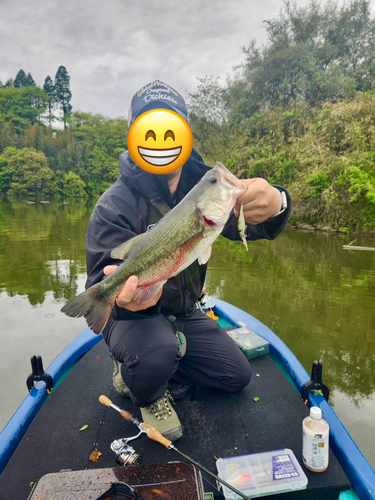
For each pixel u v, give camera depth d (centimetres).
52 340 416
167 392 205
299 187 1409
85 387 222
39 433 182
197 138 2425
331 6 2297
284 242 1121
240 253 946
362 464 155
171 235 160
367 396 325
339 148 1496
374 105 1460
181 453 148
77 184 4072
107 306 163
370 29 2242
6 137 4553
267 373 237
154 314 169
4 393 317
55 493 123
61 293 581
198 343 211
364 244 1091
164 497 122
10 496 146
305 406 203
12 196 3881
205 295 348
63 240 1100
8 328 448
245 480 146
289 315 509
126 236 185
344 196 1282
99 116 5438
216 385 217
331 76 2089
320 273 733
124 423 190
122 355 179
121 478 130
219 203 157
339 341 430
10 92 5662
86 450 171
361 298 579
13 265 773
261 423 189
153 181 199
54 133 5288
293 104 1959
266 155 1709
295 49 2203
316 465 153
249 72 2445
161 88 210
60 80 6297
